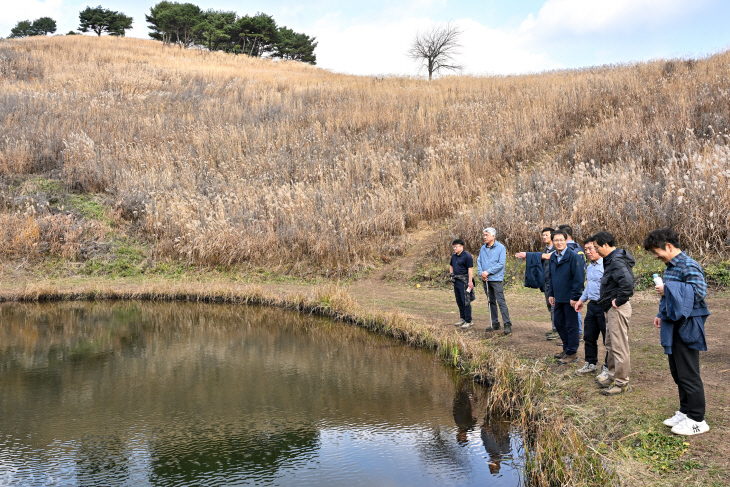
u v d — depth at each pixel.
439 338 8.77
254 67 47.50
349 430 5.68
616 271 5.36
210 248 15.85
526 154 18.81
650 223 11.92
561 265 6.83
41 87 30.55
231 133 22.23
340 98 29.03
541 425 4.99
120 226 17.52
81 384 7.38
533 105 22.30
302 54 70.12
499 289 8.64
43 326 11.06
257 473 4.72
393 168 18.36
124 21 71.56
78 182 19.03
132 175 19.30
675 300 4.26
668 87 20.38
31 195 17.95
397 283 14.03
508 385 6.26
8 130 21.52
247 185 18.52
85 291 13.63
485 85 28.97
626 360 5.41
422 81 35.34
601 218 12.87
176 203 16.97
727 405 4.82
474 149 18.97
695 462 3.93
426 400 6.59
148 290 13.62
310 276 15.16
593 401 5.40
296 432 5.65
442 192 17.12
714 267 10.28
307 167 19.42
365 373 7.75
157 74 35.97
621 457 4.21
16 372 7.95
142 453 5.17
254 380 7.50
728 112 16.09
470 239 14.44
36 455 5.14
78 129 22.41
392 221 16.33
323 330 10.59
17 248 15.88
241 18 62.09
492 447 5.21
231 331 10.61
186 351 9.17
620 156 15.62
